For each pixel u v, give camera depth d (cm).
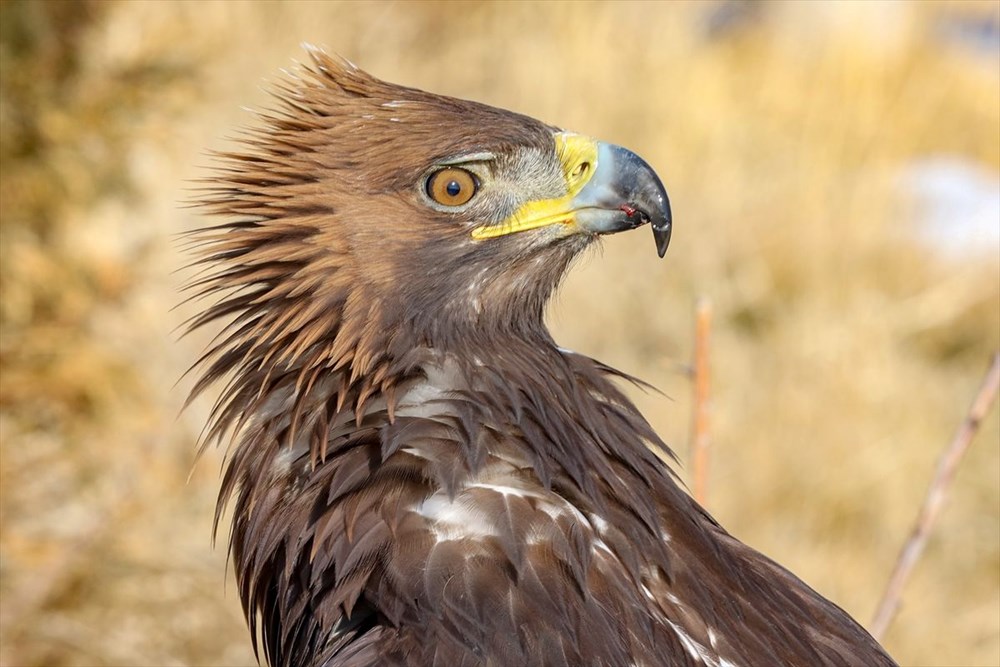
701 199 1894
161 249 1252
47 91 1241
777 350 1678
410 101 621
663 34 2081
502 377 597
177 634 1122
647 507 568
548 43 1997
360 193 605
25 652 1070
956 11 2552
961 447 692
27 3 1240
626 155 634
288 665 568
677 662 519
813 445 1531
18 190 1236
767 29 2364
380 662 494
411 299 605
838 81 2244
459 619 506
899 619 1366
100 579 1123
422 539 530
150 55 1287
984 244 1962
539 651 500
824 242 1895
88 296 1223
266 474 585
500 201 618
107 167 1255
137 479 1160
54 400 1180
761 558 604
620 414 623
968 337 1884
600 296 1675
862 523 1499
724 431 1531
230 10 1488
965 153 2295
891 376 1653
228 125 1342
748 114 2169
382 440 557
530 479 557
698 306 708
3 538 1109
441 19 1911
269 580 584
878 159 2130
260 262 604
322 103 618
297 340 596
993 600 1453
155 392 1203
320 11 1670
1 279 1211
